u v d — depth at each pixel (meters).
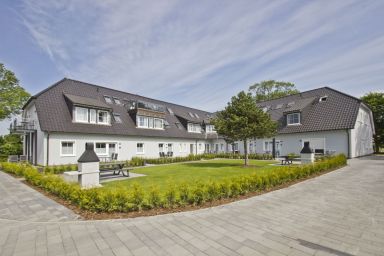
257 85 50.62
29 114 22.28
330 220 5.30
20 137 30.17
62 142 18.77
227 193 7.36
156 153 27.36
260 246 4.02
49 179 8.69
